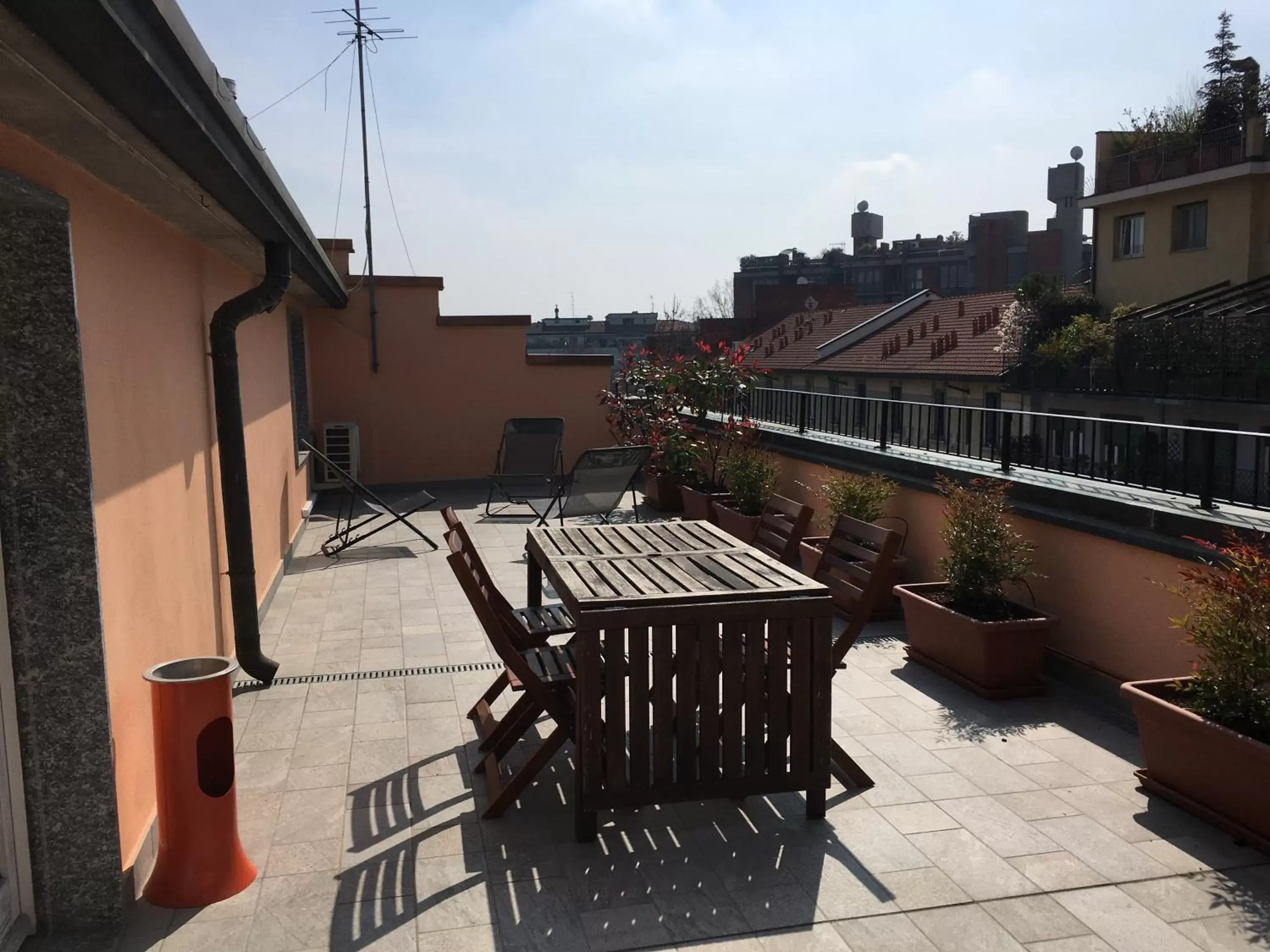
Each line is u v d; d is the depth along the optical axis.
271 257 4.88
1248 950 2.82
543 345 60.09
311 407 12.31
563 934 2.91
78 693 2.79
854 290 47.47
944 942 2.87
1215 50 23.36
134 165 2.92
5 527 2.70
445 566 8.17
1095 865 3.29
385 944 2.85
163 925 2.94
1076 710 4.75
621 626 3.38
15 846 2.76
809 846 3.44
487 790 3.91
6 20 1.77
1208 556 4.11
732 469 8.70
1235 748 3.37
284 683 5.21
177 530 4.06
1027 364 22.94
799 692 3.56
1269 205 20.88
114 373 3.21
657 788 3.48
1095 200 24.20
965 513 5.21
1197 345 18.91
